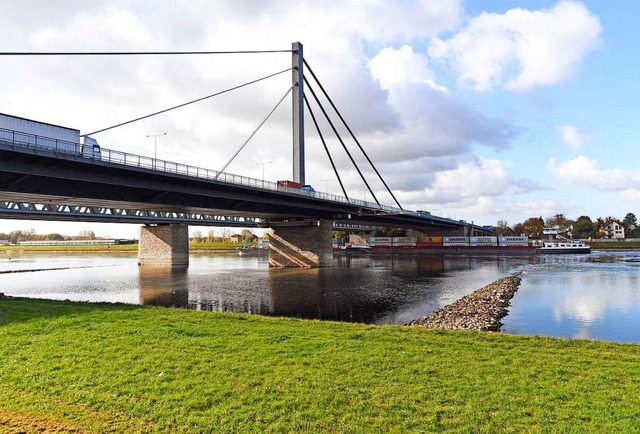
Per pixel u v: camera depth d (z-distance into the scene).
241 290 49.41
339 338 15.81
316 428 8.86
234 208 66.06
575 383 11.02
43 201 50.09
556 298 39.88
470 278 61.16
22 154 32.78
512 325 27.53
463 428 8.66
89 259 137.62
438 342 15.26
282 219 90.62
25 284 58.56
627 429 8.48
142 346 14.60
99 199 46.88
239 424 9.09
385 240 156.50
